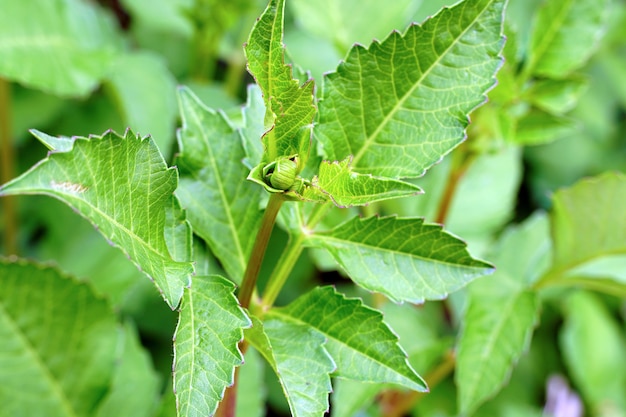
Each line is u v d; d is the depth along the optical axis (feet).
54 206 3.06
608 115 4.15
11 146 3.05
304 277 3.05
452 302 2.70
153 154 1.74
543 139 2.42
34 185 1.64
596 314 3.43
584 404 3.41
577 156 3.98
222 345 1.73
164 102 2.89
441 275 1.85
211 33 3.05
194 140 1.94
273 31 1.73
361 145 1.88
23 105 3.18
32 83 2.65
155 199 1.76
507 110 2.39
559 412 3.18
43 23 2.82
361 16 2.69
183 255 1.83
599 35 2.37
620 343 3.46
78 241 2.96
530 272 2.48
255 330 1.80
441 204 2.47
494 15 1.83
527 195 3.94
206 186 1.94
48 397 2.26
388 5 2.69
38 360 2.25
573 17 2.36
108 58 2.86
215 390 1.71
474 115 2.33
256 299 1.91
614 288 2.35
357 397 2.37
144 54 2.99
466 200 2.75
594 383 3.35
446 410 2.93
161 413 2.25
